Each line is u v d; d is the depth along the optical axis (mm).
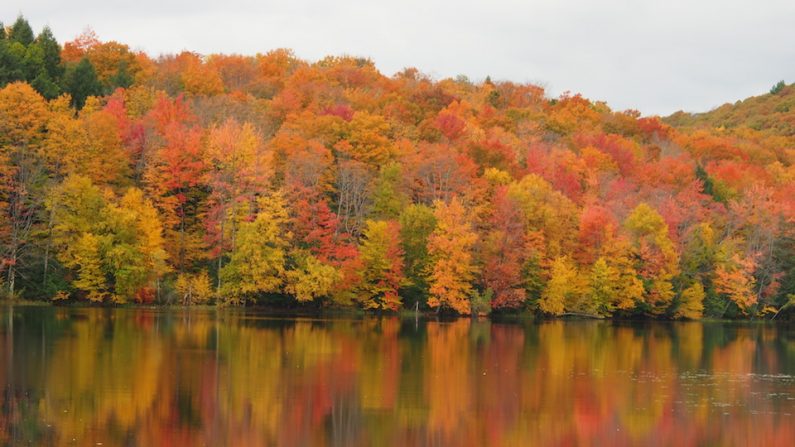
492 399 48719
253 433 39438
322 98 147500
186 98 138875
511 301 102000
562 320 105250
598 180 132125
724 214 123438
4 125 88438
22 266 85688
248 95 144000
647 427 43688
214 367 54406
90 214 88750
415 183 110812
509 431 41969
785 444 41094
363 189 105688
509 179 117000
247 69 169000
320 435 39750
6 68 113250
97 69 148125
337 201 107688
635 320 111812
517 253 102625
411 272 102000
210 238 95750
